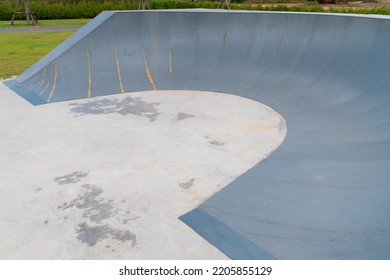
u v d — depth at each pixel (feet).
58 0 114.42
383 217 11.98
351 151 17.71
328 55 27.20
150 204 14.94
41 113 26.50
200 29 35.17
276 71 30.19
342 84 24.97
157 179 16.88
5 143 21.35
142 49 35.63
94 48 34.88
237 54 33.17
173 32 35.86
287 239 12.28
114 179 16.99
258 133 21.71
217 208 14.51
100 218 14.14
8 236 13.30
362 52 24.63
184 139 21.26
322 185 15.14
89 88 31.55
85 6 105.29
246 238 12.64
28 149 20.48
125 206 14.88
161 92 30.58
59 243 12.84
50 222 14.02
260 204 14.46
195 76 32.89
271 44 31.55
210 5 85.61
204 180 16.67
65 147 20.62
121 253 12.23
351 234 11.79
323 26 27.99
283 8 70.33
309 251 11.57
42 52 54.19
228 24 34.06
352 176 15.30
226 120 23.98
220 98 28.50
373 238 11.25
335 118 22.29
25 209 14.89
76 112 26.55
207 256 11.94
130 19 35.78
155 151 19.81
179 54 35.14
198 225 13.52
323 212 13.33
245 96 28.53
